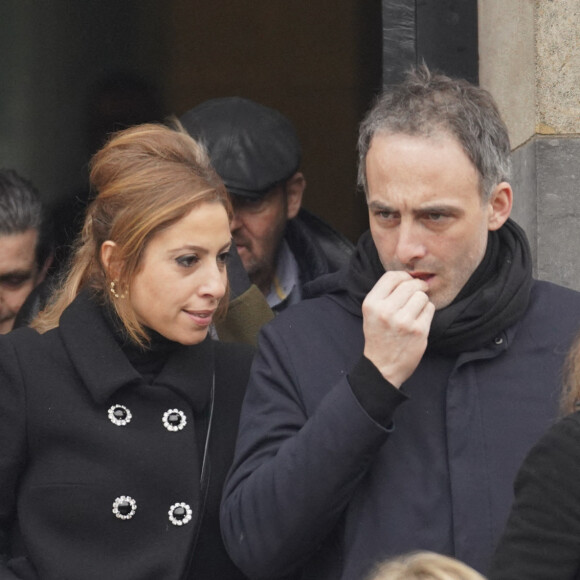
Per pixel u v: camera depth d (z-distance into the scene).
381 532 7.89
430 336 8.14
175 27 16.03
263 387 8.27
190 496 8.41
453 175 7.86
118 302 8.42
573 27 10.88
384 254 8.09
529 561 6.77
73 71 16.09
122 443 8.41
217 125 11.42
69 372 8.56
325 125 15.34
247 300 10.18
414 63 11.93
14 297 12.29
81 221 14.12
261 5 15.67
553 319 8.33
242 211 11.35
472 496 7.89
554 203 10.92
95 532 8.33
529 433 8.02
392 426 7.82
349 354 8.27
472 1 11.93
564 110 10.90
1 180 12.40
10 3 16.00
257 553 7.79
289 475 7.68
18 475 8.49
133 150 8.42
